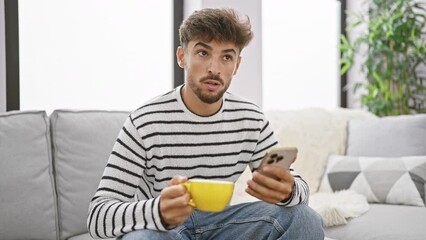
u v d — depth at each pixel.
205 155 1.28
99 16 2.40
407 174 2.10
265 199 1.10
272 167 1.07
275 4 3.17
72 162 1.70
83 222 1.68
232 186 0.99
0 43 2.04
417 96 3.33
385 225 1.71
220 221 1.27
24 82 2.15
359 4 3.52
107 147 1.77
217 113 1.29
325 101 3.53
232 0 2.59
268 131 1.39
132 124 1.22
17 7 2.08
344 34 3.59
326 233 1.83
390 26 3.10
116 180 1.15
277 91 3.19
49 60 2.22
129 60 2.52
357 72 3.56
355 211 1.87
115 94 2.47
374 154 2.34
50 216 1.61
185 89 1.27
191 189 0.99
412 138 2.27
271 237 1.19
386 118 2.45
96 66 2.39
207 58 1.17
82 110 1.81
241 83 2.62
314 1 3.43
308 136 2.38
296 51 3.31
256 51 2.68
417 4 3.16
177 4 2.67
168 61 2.70
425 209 1.92
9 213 1.52
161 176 1.25
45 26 2.21
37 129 1.66
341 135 2.51
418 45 3.20
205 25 1.14
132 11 2.53
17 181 1.55
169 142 1.24
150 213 1.01
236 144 1.32
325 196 2.11
